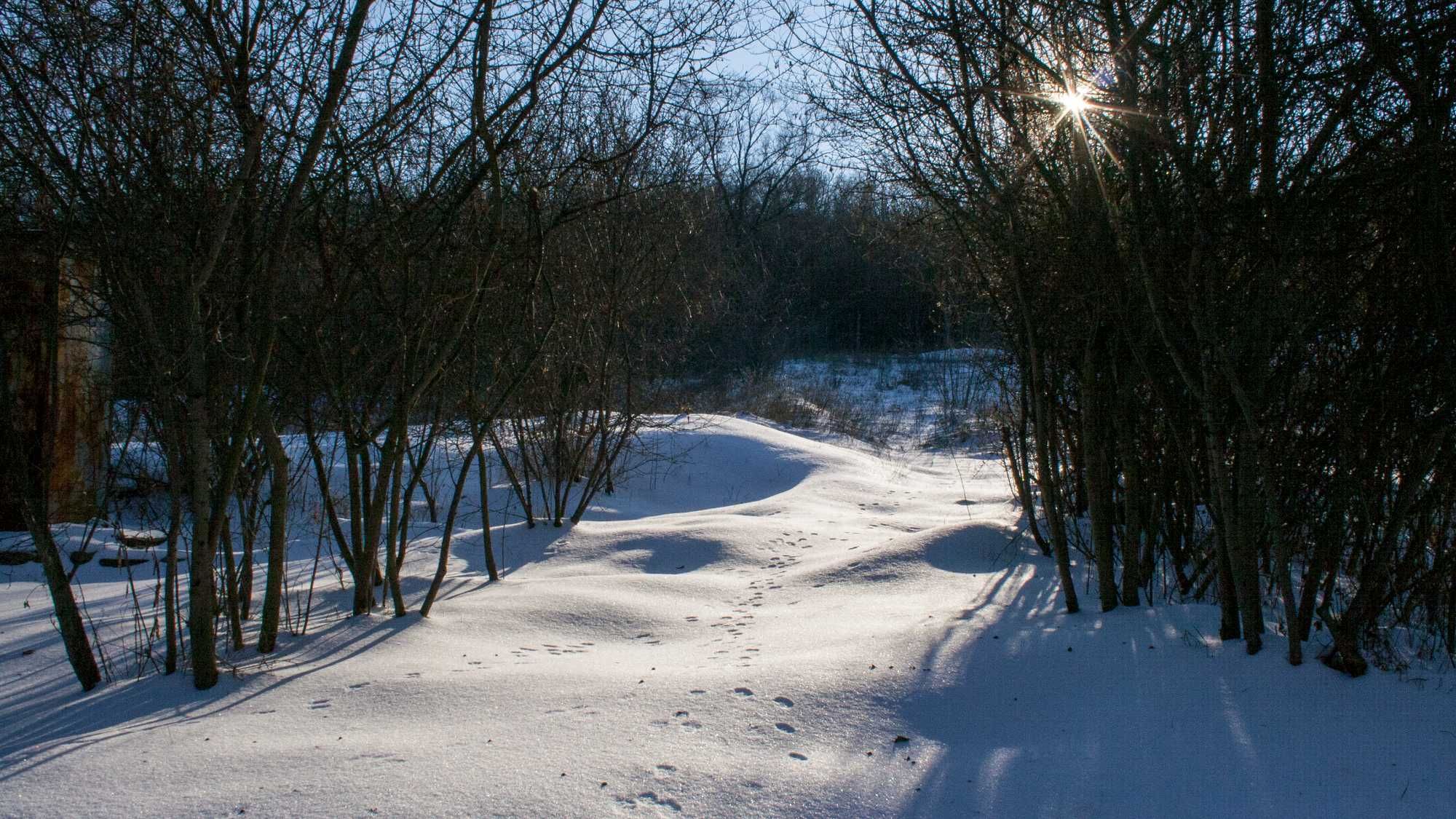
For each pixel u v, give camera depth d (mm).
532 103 4480
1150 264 3709
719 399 17016
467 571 6566
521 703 3443
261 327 3752
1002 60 4137
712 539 7266
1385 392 3500
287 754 2951
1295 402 3805
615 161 6832
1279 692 3209
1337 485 3613
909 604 4941
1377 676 3260
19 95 3430
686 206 9188
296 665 4020
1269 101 3379
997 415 7816
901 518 8523
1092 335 4184
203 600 3678
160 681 3781
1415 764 2738
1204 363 3594
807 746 3027
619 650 4512
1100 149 3969
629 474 10758
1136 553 4402
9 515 6980
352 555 5180
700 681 3549
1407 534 3943
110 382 5418
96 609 5082
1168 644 3730
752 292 21703
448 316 4898
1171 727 3072
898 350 26828
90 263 4082
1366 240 3477
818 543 7332
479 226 4957
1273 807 2609
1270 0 3373
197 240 3713
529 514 7805
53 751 3016
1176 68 3514
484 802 2609
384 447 4789
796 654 3957
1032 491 7406
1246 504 3527
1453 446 3488
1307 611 3674
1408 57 3172
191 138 3668
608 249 8352
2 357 3801
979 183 4535
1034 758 2963
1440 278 3244
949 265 6184
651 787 2719
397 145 4602
